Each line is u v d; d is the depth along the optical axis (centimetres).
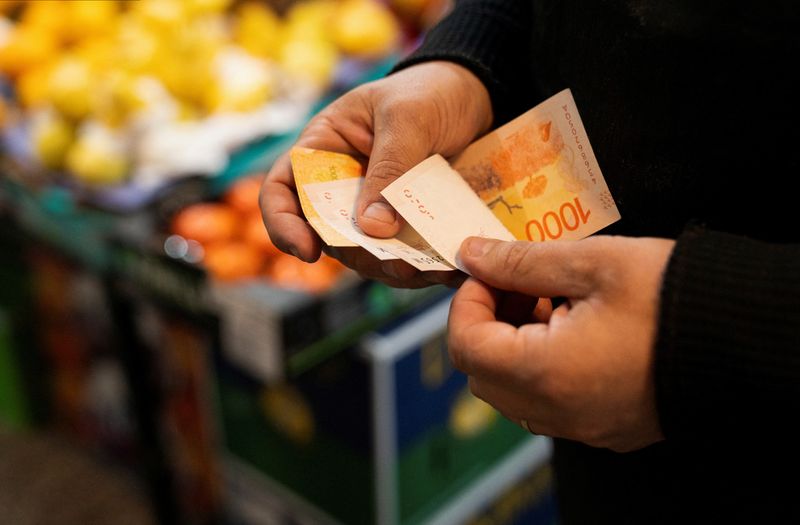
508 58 82
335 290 118
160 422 166
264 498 160
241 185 148
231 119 161
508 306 65
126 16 179
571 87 71
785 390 47
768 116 57
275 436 150
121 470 211
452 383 140
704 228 53
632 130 65
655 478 71
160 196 143
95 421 210
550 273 58
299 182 74
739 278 49
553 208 74
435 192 72
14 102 178
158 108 153
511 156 76
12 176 159
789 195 59
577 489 82
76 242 149
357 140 79
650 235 69
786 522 63
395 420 131
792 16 54
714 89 59
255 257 136
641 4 61
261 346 117
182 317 130
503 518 166
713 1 57
